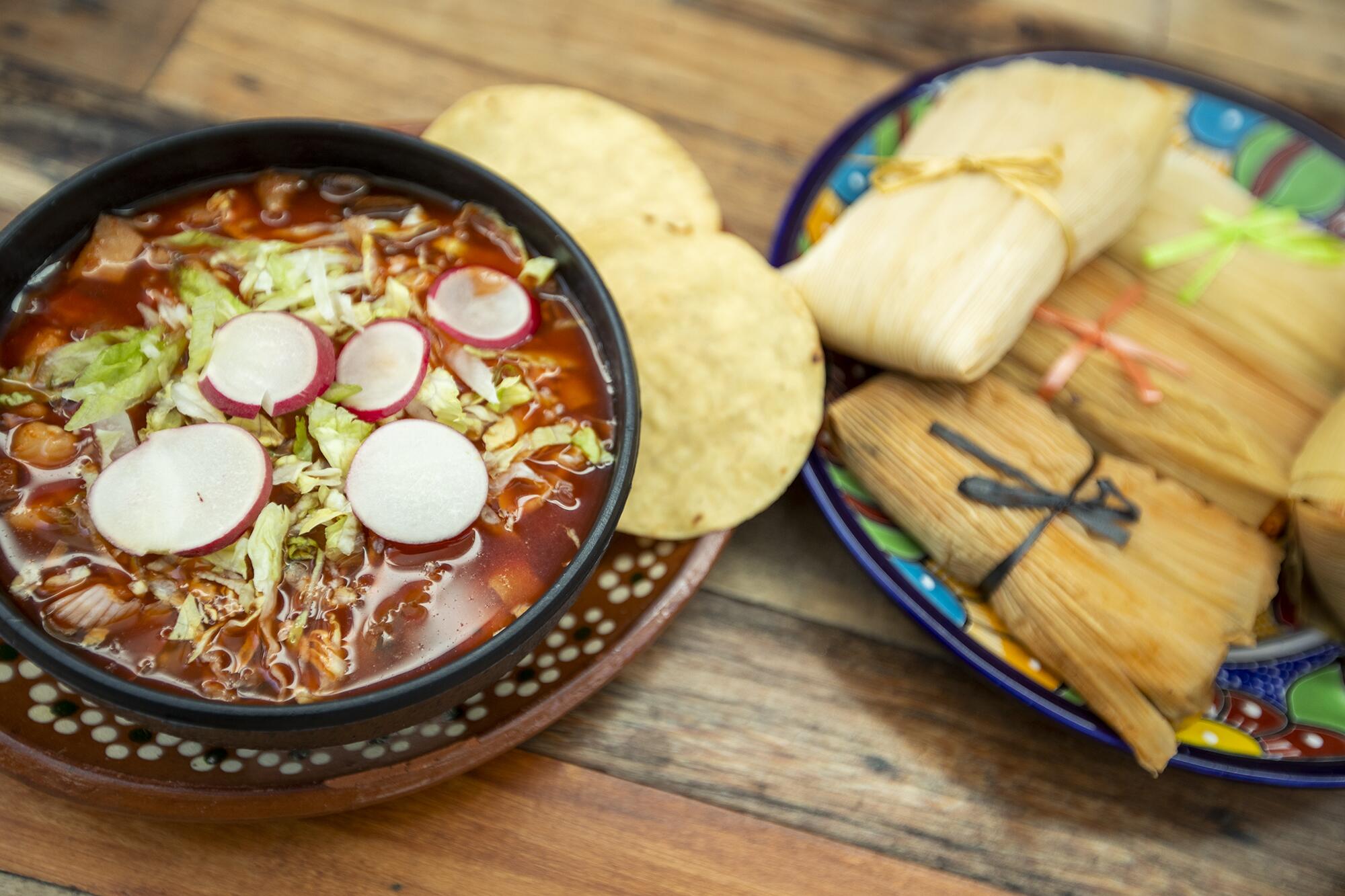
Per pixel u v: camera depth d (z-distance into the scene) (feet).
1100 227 1.82
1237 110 1.95
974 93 1.90
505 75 1.97
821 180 1.85
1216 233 1.89
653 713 1.67
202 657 1.39
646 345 1.67
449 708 1.43
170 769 1.48
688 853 1.62
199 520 1.40
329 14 1.96
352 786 1.50
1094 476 1.74
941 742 1.69
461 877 1.59
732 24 2.05
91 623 1.39
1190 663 1.62
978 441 1.74
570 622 1.60
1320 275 1.89
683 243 1.72
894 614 1.76
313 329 1.49
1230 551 1.70
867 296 1.75
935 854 1.65
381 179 1.61
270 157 1.57
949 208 1.79
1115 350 1.82
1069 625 1.64
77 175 1.49
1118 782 1.69
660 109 1.98
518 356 1.56
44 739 1.47
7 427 1.44
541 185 1.73
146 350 1.47
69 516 1.42
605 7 2.03
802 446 1.67
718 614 1.73
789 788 1.66
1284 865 1.67
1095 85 1.89
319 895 1.56
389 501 1.45
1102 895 1.64
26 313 1.50
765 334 1.70
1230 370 1.83
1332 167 1.93
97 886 1.53
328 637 1.41
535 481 1.51
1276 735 1.65
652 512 1.62
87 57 1.87
